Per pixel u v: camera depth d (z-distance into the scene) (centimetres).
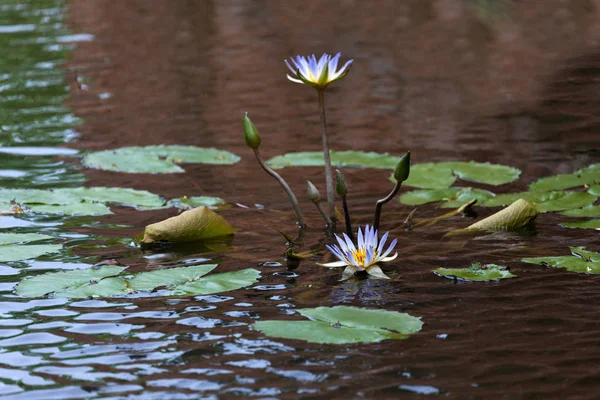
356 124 1005
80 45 1553
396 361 411
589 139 899
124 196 709
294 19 1842
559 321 461
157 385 389
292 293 513
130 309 489
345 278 540
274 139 946
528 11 1856
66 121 1027
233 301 500
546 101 1078
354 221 670
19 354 425
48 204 686
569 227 643
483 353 420
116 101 1134
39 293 502
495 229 641
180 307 492
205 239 631
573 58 1338
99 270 543
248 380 393
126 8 2028
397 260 575
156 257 585
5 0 2170
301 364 410
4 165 830
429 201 715
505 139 912
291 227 659
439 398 372
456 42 1523
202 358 420
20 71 1328
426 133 952
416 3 2027
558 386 382
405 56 1414
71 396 379
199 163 860
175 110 1082
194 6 2050
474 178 761
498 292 509
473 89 1167
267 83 1234
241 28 1738
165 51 1494
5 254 577
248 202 729
